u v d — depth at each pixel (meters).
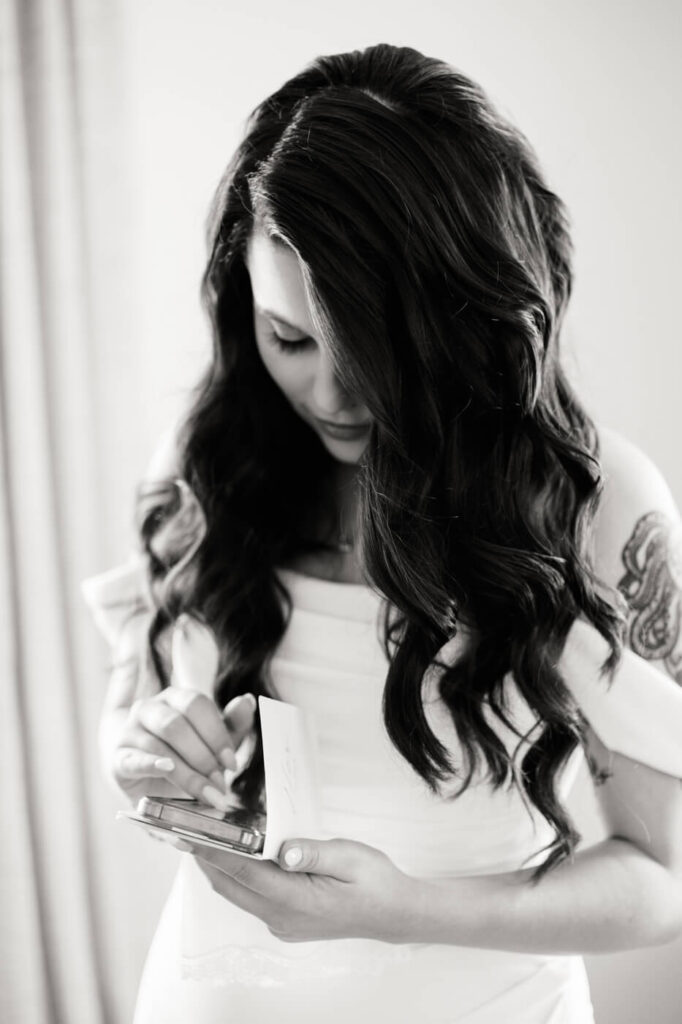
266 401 1.08
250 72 1.88
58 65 1.90
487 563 0.90
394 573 0.90
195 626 1.12
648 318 1.68
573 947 0.89
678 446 1.69
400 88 0.87
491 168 0.86
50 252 1.93
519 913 0.87
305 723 0.93
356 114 0.84
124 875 2.03
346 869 0.81
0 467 1.91
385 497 0.89
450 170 0.84
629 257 1.68
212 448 1.10
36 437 1.92
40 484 1.92
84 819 2.00
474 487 0.90
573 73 1.68
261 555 1.08
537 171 0.95
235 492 1.09
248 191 0.93
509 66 1.72
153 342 1.96
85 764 2.00
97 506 1.97
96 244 1.95
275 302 0.90
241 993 0.97
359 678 1.01
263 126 0.93
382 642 0.97
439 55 1.76
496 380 0.89
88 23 1.91
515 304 0.86
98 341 1.96
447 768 0.94
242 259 0.99
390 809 1.00
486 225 0.85
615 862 0.92
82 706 1.99
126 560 1.97
